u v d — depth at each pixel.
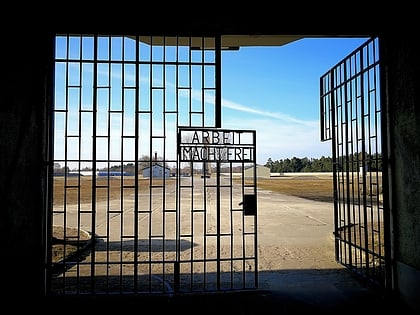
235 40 6.32
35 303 4.41
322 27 4.88
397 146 4.66
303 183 50.81
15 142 4.19
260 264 6.67
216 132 4.96
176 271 4.77
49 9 4.64
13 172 4.14
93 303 4.53
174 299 4.63
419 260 4.19
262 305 4.47
